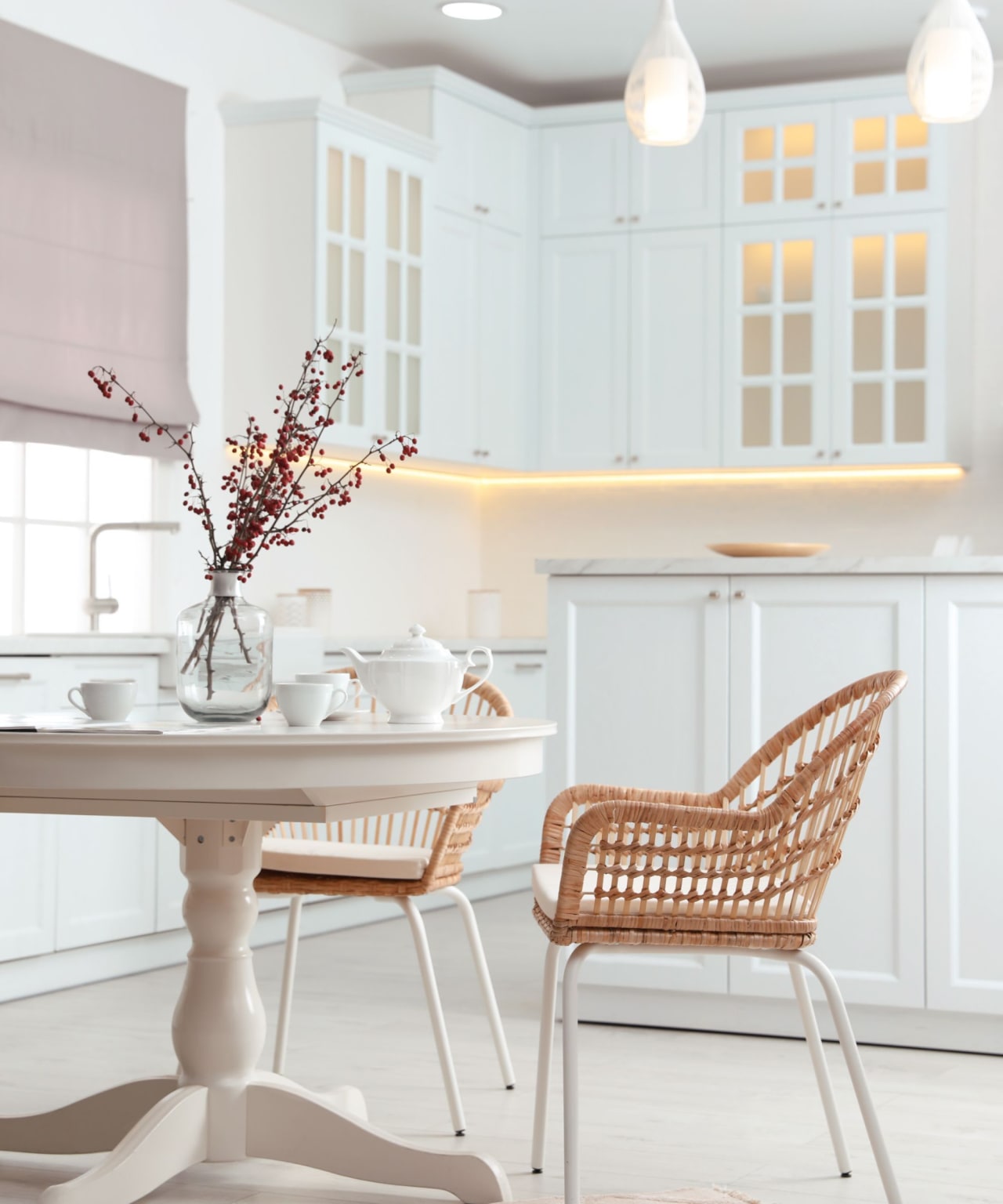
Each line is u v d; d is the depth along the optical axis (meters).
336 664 5.05
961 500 6.18
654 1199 2.55
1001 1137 2.96
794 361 6.08
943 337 5.88
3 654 3.95
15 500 4.82
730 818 2.33
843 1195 2.62
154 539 5.16
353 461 5.87
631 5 5.55
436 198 5.89
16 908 4.05
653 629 3.82
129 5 5.02
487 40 5.92
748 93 6.11
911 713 3.62
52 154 4.64
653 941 2.34
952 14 3.24
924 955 3.61
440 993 4.19
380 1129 2.66
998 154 6.09
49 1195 2.35
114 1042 3.66
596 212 6.35
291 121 5.28
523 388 6.42
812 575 3.69
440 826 2.91
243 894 2.66
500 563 6.92
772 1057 3.56
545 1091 2.72
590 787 2.81
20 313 4.53
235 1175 2.74
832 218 6.01
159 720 2.48
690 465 6.22
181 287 5.09
